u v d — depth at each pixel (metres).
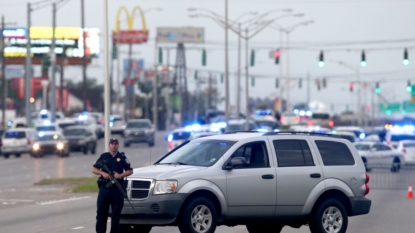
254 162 46.56
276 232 52.78
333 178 48.28
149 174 44.19
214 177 44.69
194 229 43.81
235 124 171.75
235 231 53.94
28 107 191.12
